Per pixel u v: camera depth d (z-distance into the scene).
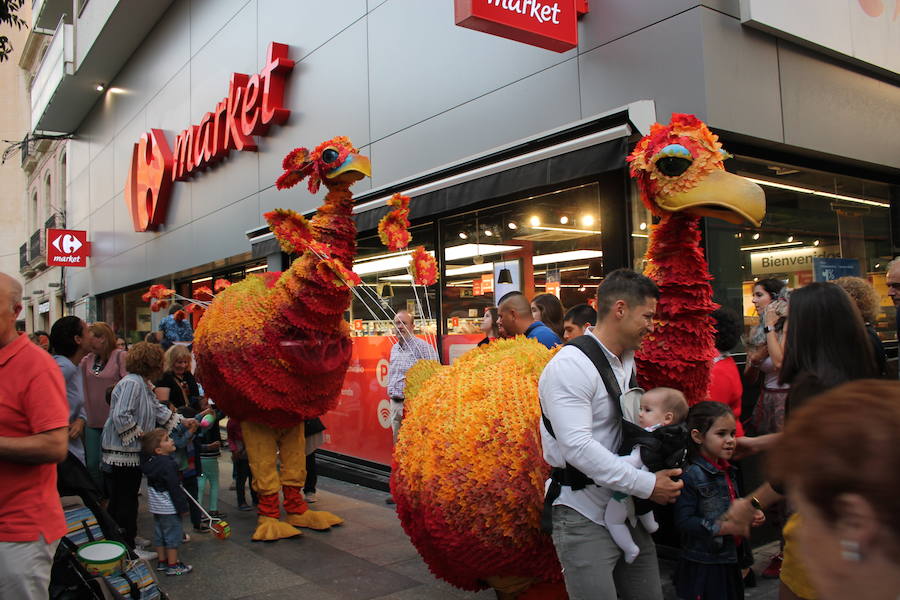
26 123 34.16
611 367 2.43
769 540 4.79
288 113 9.09
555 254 5.64
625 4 4.93
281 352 4.84
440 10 6.67
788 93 5.02
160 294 6.74
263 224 9.70
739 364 4.80
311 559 4.80
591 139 4.67
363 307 7.96
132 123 15.12
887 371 3.17
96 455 5.58
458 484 2.70
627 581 2.54
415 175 6.80
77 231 18.42
